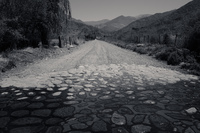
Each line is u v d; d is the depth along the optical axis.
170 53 11.34
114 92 5.24
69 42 24.56
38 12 14.73
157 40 25.77
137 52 17.64
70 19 20.22
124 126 3.23
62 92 5.14
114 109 4.00
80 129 3.10
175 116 3.68
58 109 3.96
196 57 10.17
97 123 3.33
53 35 18.92
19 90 5.23
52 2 16.77
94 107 4.10
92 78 6.84
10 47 11.25
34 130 3.05
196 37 11.48
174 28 46.69
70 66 9.18
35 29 15.62
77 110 3.92
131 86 5.86
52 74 7.31
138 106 4.20
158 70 8.45
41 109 3.94
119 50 19.98
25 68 8.38
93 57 12.97
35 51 12.71
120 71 8.17
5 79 6.36
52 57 12.54
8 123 3.30
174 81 6.47
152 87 5.76
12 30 11.32
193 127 3.24
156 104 4.33
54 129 3.09
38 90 5.27
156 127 3.22
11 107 4.03
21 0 13.48
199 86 5.88
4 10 13.02
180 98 4.77
